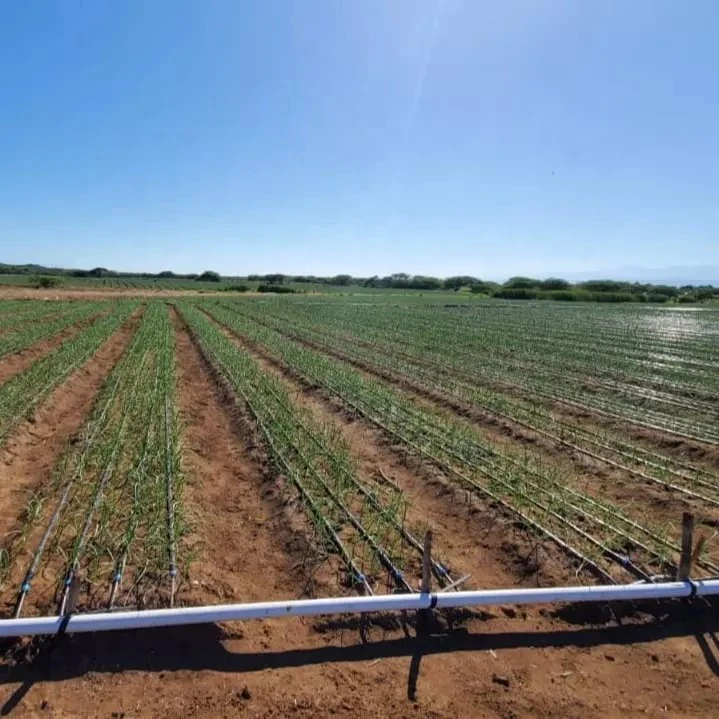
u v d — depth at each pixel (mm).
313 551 5711
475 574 5527
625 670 4188
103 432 9328
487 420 11320
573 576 5465
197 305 48281
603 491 7859
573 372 16750
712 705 3859
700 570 5562
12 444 8750
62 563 5285
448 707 3740
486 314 42594
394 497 7191
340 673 4016
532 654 4320
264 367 17469
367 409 11664
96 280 118375
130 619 4074
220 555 5730
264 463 8398
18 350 18219
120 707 3600
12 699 3625
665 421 11344
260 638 4324
